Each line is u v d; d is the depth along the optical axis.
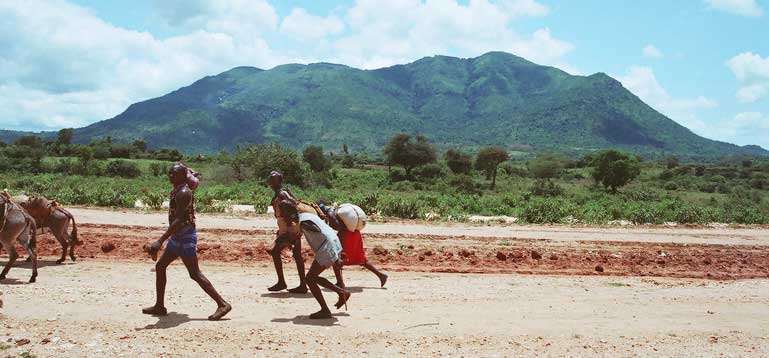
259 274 10.91
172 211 7.48
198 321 7.42
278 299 8.91
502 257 13.71
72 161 65.06
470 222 24.48
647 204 38.03
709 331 7.89
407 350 6.62
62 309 7.72
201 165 77.38
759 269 13.97
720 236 22.17
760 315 8.91
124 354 6.11
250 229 17.83
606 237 20.19
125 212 21.89
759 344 7.37
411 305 8.80
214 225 18.84
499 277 11.45
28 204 10.89
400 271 11.78
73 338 6.55
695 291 10.65
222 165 57.25
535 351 6.76
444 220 24.91
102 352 6.14
